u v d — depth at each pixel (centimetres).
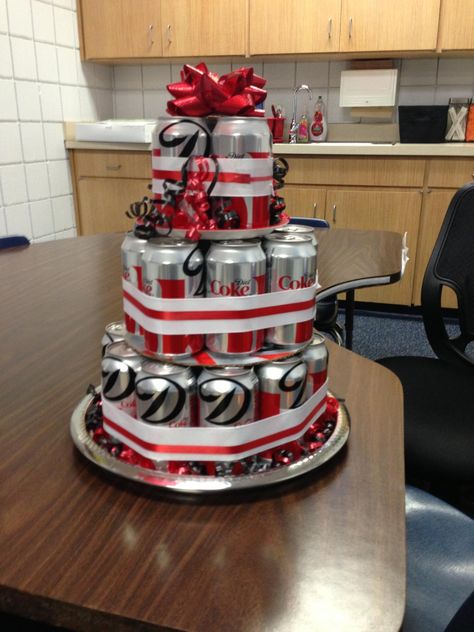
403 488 52
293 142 343
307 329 56
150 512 48
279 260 53
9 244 177
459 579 69
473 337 139
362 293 313
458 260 137
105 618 38
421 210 290
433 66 324
